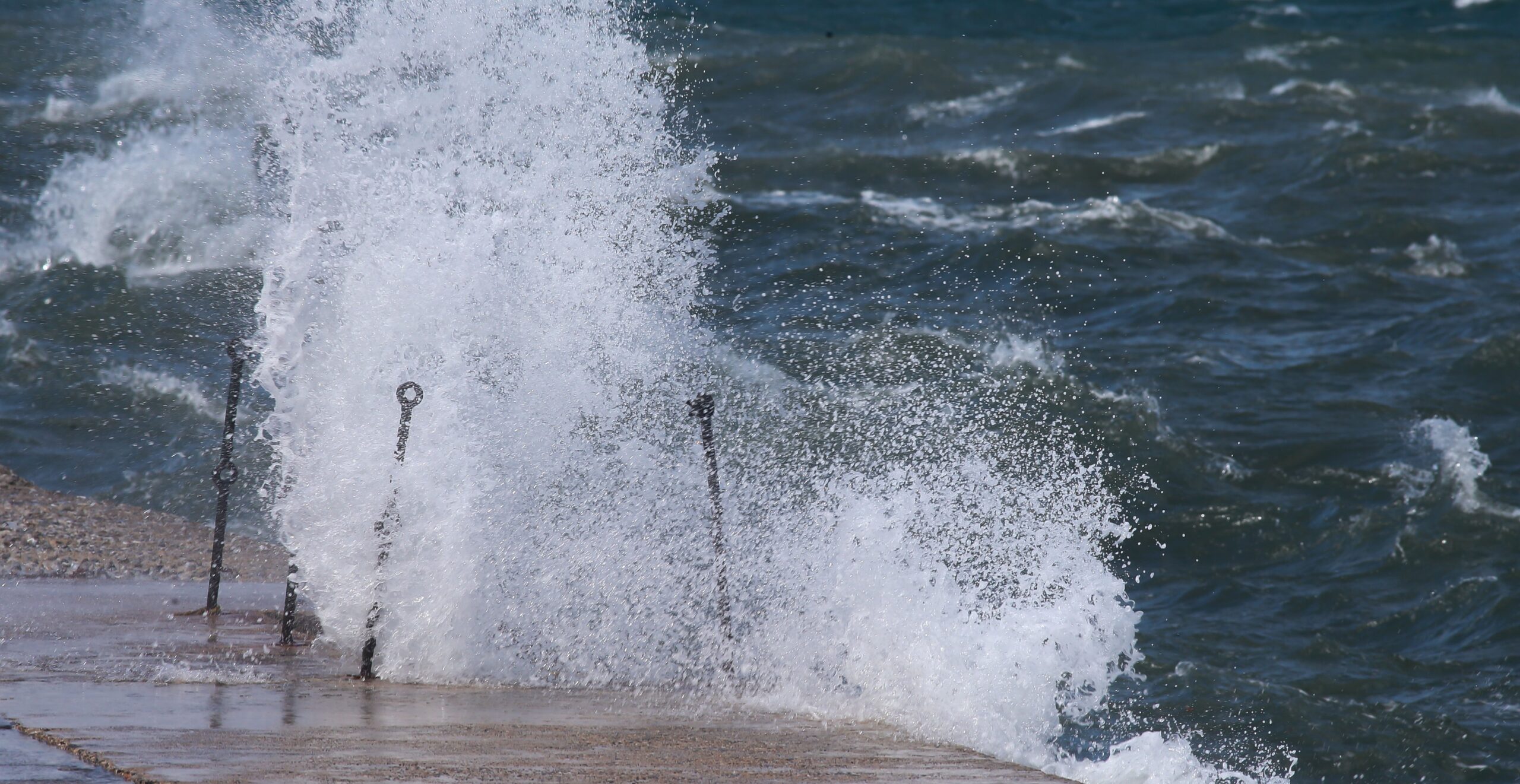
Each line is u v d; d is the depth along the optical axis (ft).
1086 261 254.06
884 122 366.02
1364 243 274.16
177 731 57.77
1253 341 218.79
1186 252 260.83
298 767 52.03
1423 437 178.40
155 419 179.83
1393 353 211.82
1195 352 209.77
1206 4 630.74
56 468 165.37
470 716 65.51
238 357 103.30
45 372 191.01
